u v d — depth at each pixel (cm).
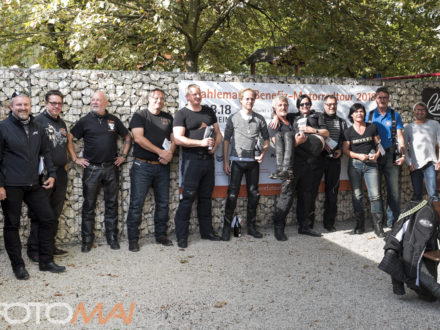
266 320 380
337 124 665
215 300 423
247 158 621
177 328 366
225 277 486
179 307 407
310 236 653
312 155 633
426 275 403
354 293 440
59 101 532
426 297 414
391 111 679
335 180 677
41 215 490
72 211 608
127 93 623
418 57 1180
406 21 1140
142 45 1098
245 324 373
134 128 580
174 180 657
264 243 614
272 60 1135
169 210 658
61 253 562
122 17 968
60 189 544
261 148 625
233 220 647
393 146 673
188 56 1070
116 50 1024
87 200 576
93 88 608
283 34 1141
